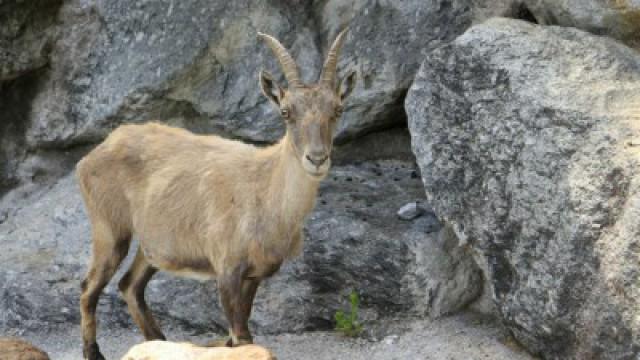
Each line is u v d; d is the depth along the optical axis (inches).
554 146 882.8
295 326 1058.7
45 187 1328.7
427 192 999.6
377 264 1050.7
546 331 890.1
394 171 1242.0
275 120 1224.8
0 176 1347.2
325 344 1027.3
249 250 901.8
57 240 1205.1
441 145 987.3
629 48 970.1
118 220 995.3
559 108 889.5
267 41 879.7
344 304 1056.8
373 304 1055.0
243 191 905.5
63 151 1338.6
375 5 1203.9
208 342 1061.8
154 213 959.0
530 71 933.8
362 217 1103.6
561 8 1035.9
